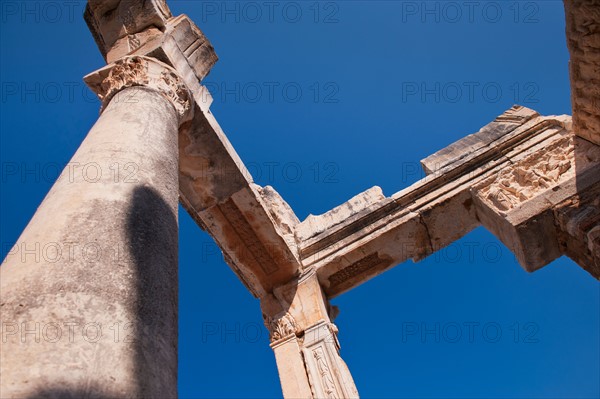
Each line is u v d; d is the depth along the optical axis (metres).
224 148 10.48
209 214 11.81
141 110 7.20
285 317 12.20
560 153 11.27
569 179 10.45
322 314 12.03
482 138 12.80
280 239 12.27
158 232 4.92
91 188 4.99
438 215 12.17
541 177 11.00
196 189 11.32
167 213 5.34
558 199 10.23
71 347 3.38
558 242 10.37
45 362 3.24
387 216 12.58
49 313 3.57
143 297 4.11
